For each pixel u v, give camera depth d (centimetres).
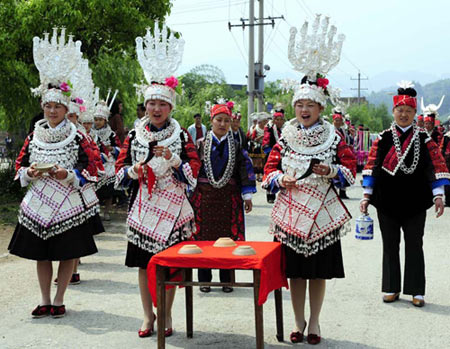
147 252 465
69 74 537
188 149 479
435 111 952
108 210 1056
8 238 881
